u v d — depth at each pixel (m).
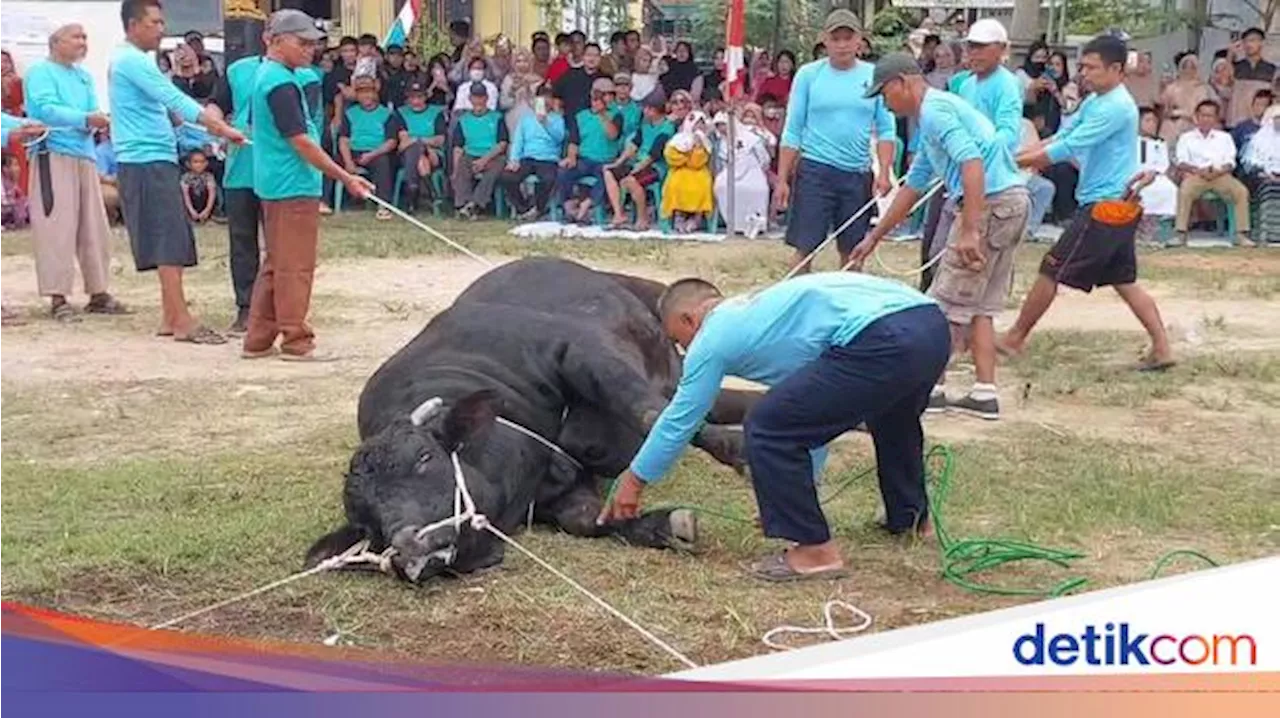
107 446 7.34
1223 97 16.86
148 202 9.85
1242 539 5.93
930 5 28.53
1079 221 9.15
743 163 16.12
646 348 6.62
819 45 17.72
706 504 6.32
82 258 10.94
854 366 5.12
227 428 7.66
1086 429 7.81
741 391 6.64
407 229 16.42
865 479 6.73
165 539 5.72
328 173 9.07
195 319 10.43
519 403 5.93
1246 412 8.25
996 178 7.68
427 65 19.11
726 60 16.14
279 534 5.82
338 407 8.12
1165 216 15.83
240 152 9.98
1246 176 16.09
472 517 5.17
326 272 13.12
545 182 17.47
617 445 6.07
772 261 13.99
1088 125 8.84
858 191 9.89
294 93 8.95
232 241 10.18
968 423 7.85
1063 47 20.12
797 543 5.42
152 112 9.77
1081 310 11.61
